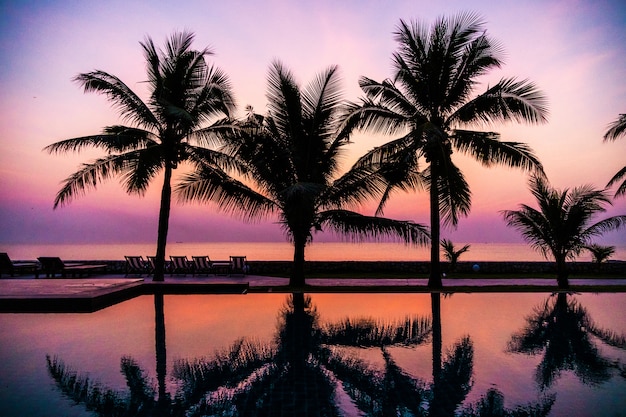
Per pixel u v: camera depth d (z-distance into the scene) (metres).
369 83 13.88
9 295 9.87
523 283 15.27
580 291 13.04
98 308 9.98
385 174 13.49
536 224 13.98
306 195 11.81
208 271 17.22
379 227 13.38
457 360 6.26
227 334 7.72
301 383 5.27
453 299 11.70
